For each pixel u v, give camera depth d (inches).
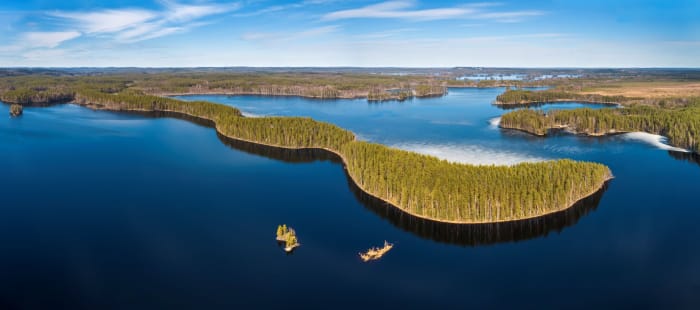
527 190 3890.3
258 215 4065.0
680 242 3531.0
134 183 4987.7
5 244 3464.6
